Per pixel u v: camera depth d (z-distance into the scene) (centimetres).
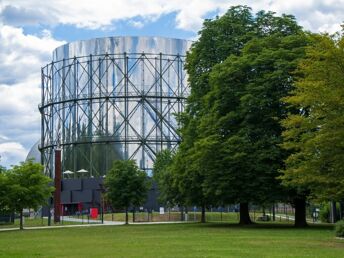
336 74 2497
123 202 5609
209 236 3066
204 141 3884
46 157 9838
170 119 8969
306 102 2561
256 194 3881
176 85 9144
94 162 8919
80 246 2528
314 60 2700
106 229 4412
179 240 2781
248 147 3847
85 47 9275
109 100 8969
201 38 4856
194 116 4856
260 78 3947
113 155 8825
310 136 2738
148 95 8944
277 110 3900
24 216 9544
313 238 2759
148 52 9088
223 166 3881
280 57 3981
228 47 4694
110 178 5678
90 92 9094
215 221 6266
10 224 6481
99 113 9000
